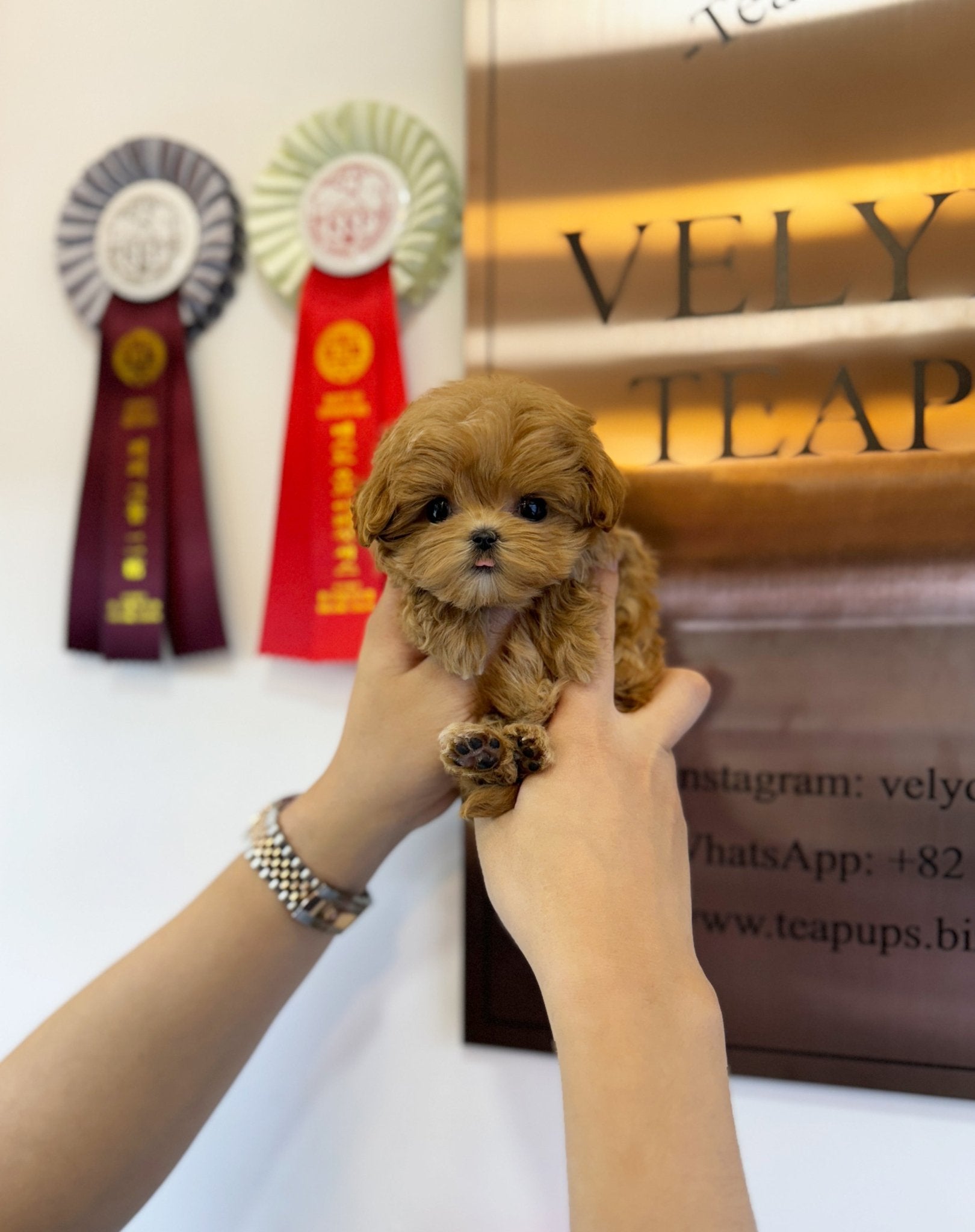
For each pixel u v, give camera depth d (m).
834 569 0.95
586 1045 0.56
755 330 0.97
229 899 0.87
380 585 1.07
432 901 1.09
